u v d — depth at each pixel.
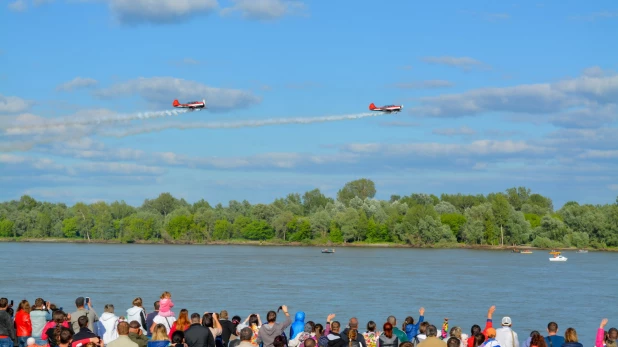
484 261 153.62
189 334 20.28
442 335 29.70
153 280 102.19
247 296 82.44
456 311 71.56
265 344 23.34
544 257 171.00
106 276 109.06
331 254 179.38
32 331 26.16
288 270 124.31
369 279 106.25
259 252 191.25
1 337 23.44
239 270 123.50
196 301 77.50
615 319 67.56
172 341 19.70
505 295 86.25
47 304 27.64
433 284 99.12
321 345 22.70
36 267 128.12
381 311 70.62
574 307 75.75
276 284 97.25
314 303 76.31
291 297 81.69
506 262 151.12
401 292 88.00
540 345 19.91
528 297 84.44
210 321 21.36
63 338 19.02
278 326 23.39
